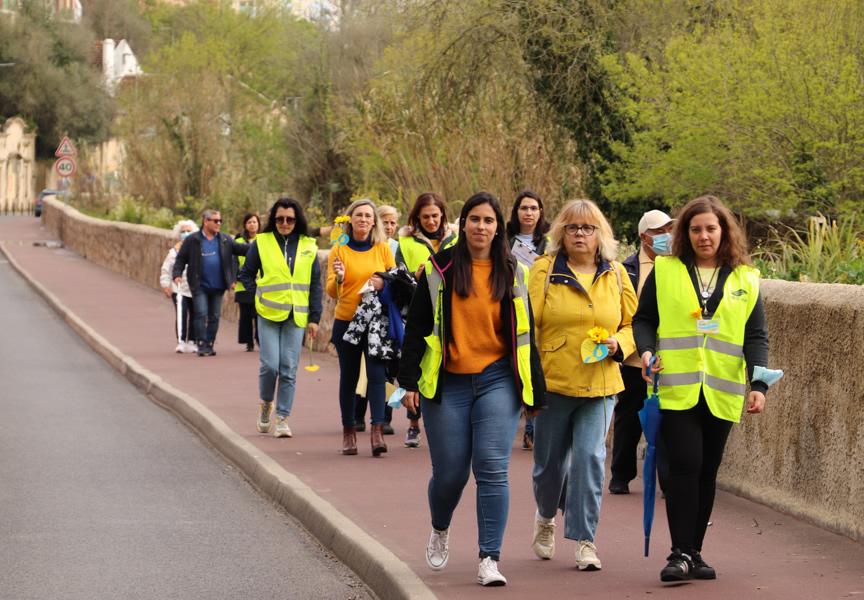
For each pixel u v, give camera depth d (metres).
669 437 10.66
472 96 38.25
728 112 29.27
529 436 17.20
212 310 29.25
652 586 10.48
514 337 10.61
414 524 12.88
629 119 35.25
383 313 16.81
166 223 59.41
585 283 11.27
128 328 34.91
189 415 20.97
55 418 21.08
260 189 64.44
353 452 17.02
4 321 38.19
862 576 10.69
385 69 51.50
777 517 12.88
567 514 11.23
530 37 36.53
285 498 14.60
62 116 125.12
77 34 128.38
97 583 11.33
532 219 16.41
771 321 13.40
